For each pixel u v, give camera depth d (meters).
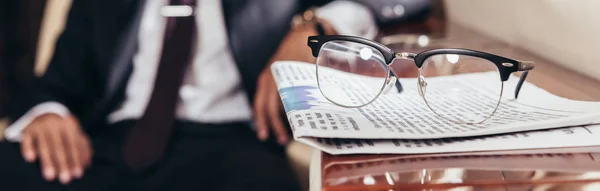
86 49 1.51
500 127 0.75
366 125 0.76
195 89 1.50
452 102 0.83
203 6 1.49
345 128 0.74
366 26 1.31
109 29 1.50
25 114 1.46
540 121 0.77
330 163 0.70
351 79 0.85
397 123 0.78
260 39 1.47
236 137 1.46
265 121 1.41
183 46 1.46
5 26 1.77
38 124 1.45
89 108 1.54
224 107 1.51
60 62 1.51
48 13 1.63
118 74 1.51
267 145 1.44
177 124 1.48
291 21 1.46
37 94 1.48
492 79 0.87
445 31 1.25
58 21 1.62
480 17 1.23
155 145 1.42
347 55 0.85
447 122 0.78
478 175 0.66
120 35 1.50
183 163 1.41
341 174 0.66
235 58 1.47
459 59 0.83
